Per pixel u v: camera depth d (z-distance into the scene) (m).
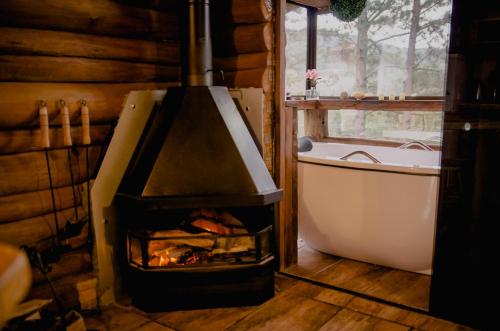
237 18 2.70
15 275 0.55
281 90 2.72
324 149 4.20
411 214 2.71
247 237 2.44
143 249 2.27
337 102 4.23
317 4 4.57
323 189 3.02
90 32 2.41
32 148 2.18
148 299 2.32
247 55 2.73
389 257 2.88
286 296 2.52
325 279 2.75
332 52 4.89
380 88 4.86
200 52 2.40
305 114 4.71
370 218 2.86
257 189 2.20
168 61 2.89
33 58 2.15
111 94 2.50
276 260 2.87
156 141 2.28
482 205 2.11
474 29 2.02
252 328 2.18
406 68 4.69
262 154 2.60
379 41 4.80
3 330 1.85
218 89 2.36
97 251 2.39
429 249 2.71
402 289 2.61
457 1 2.04
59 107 2.23
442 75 4.46
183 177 2.17
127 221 2.37
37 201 2.23
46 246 2.27
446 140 2.15
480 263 2.15
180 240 2.40
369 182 2.82
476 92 2.05
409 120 4.54
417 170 2.64
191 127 2.24
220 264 2.33
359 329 2.17
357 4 3.92
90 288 2.38
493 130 2.03
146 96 2.46
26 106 2.10
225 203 2.14
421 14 4.52
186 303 2.35
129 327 2.20
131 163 2.46
